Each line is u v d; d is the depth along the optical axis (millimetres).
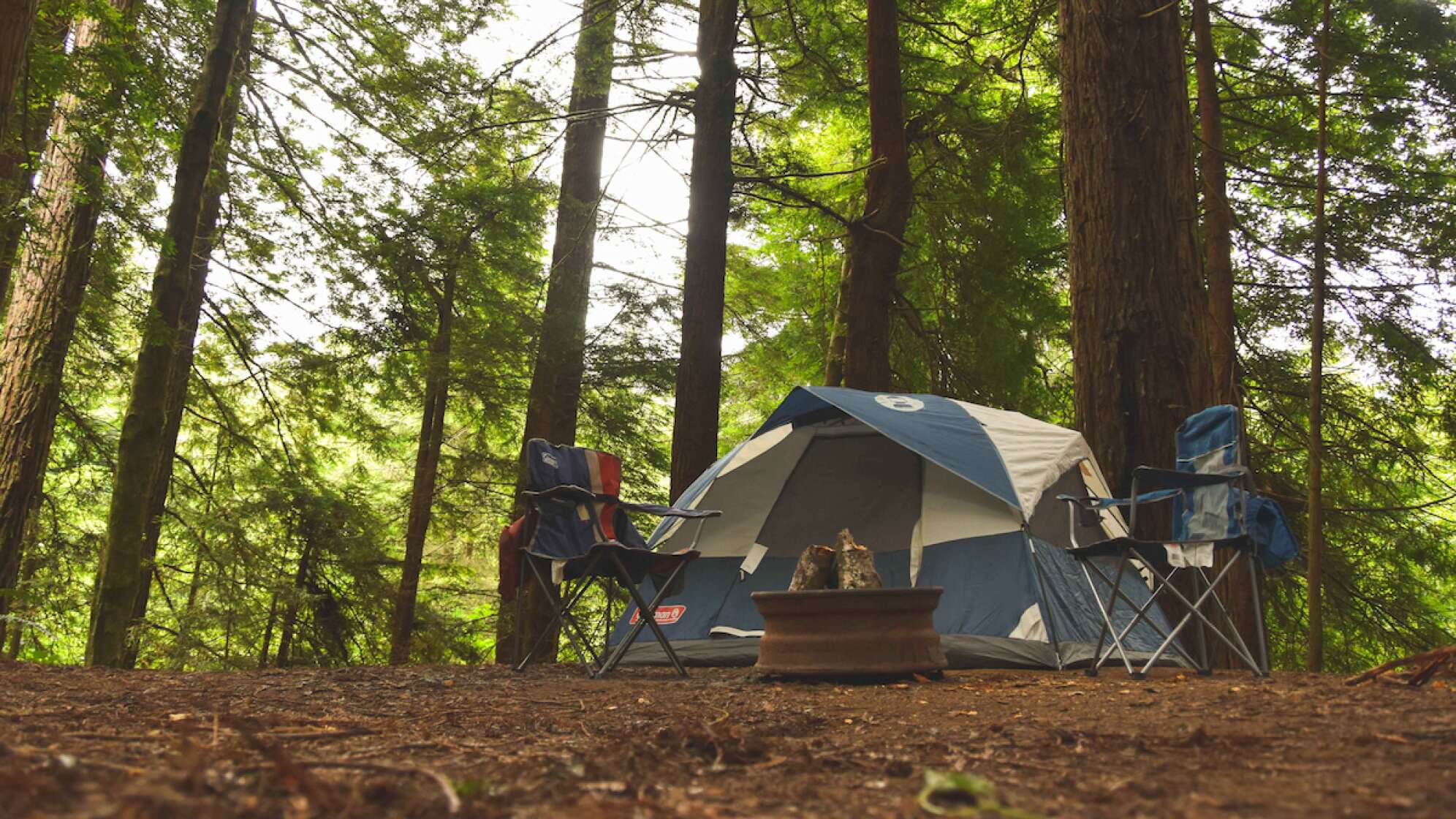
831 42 12758
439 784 1715
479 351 11258
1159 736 2330
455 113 11047
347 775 1764
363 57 10914
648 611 5074
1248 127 11992
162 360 6172
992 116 13438
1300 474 11805
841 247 14828
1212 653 6051
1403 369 11336
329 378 11680
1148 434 6312
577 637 5059
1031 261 12977
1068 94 6930
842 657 4438
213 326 11586
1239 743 2168
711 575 6793
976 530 6055
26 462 8719
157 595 13234
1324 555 11477
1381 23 10891
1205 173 9758
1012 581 5691
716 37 10406
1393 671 3871
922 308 13000
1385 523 11453
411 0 10516
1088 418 6559
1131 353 6422
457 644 11852
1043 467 5992
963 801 1554
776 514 6848
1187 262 6605
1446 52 10703
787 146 13031
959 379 12602
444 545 13125
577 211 12234
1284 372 11586
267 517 11125
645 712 3121
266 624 11047
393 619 11633
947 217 12523
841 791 1733
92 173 7574
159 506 10609
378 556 11711
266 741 2264
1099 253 6605
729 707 3309
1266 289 11922
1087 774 1863
